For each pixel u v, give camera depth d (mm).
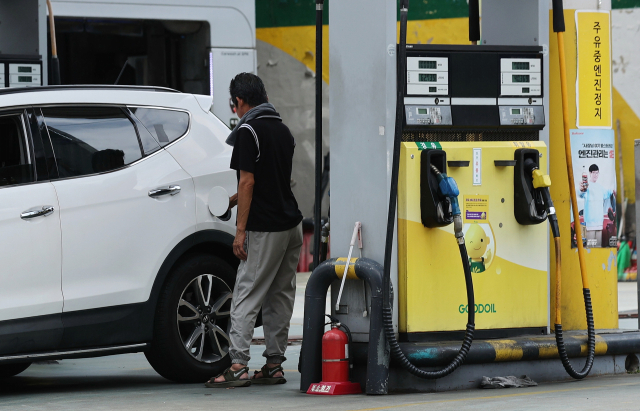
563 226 12188
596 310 12383
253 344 17328
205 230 12070
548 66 11477
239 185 10961
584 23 12375
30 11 16641
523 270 11164
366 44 10461
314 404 9453
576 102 12336
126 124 11898
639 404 8797
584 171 12359
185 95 12625
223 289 12336
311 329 10547
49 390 11688
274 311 11680
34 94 11398
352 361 10398
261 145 10969
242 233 11008
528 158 11102
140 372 13656
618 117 28312
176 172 11984
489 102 11000
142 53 24953
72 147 11391
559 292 10812
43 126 11281
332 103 10750
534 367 11023
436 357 10086
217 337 12266
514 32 11875
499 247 11000
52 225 10914
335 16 10703
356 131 10555
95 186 11328
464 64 10836
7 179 10930
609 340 11547
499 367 10727
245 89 11211
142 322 11500
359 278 10242
